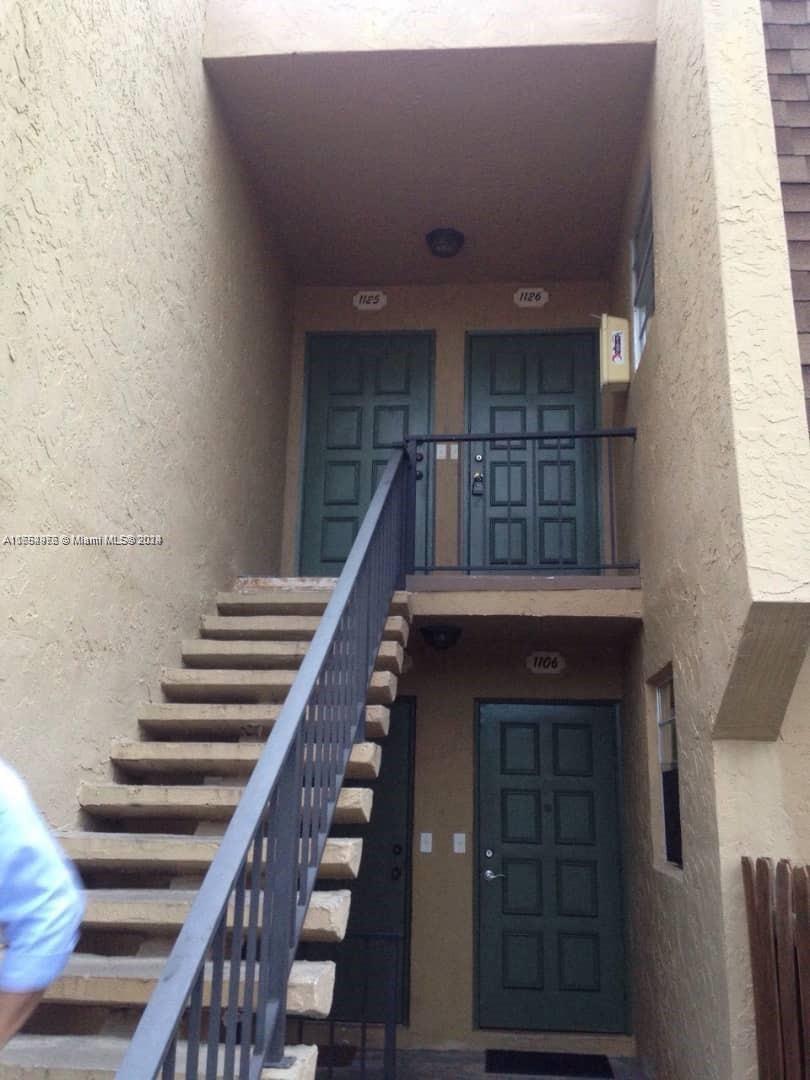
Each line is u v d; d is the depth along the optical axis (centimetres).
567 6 507
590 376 701
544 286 716
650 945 514
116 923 280
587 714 641
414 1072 530
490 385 706
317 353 720
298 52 505
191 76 483
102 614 371
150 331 420
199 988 165
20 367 305
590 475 684
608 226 650
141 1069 135
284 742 224
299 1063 222
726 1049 337
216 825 362
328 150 577
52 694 330
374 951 604
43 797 322
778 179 351
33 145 311
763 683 335
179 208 461
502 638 618
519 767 634
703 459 371
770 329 333
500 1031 587
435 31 508
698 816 385
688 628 401
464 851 617
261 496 623
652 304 511
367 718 367
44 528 324
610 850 616
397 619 434
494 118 548
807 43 379
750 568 311
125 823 376
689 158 399
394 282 721
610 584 531
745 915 342
